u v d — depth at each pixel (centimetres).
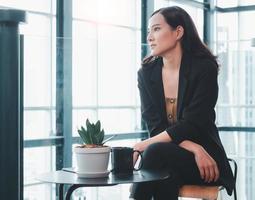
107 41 326
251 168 365
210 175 159
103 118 335
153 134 175
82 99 322
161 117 173
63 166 302
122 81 332
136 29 445
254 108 359
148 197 150
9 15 135
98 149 134
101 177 134
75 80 313
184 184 163
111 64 330
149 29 175
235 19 563
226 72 363
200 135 166
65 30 372
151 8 453
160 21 170
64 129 308
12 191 140
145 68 180
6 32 137
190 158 158
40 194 244
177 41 173
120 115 342
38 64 279
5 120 139
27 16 141
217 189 159
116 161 142
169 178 149
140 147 160
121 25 428
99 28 405
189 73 169
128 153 143
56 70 297
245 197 359
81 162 135
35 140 284
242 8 559
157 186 149
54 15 369
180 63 172
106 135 327
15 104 139
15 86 139
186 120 163
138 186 149
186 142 162
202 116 164
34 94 281
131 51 327
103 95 334
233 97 365
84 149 134
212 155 167
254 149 363
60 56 298
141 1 448
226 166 169
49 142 295
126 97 341
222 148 171
